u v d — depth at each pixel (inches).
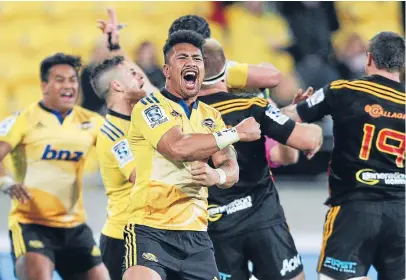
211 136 566.6
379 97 695.7
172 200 581.3
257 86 712.4
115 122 710.5
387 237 695.7
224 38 1624.0
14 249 726.5
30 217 729.0
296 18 1627.7
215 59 671.8
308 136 669.9
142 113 580.4
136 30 1630.2
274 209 689.0
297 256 693.3
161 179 580.4
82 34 1647.4
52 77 731.4
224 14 1633.9
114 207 727.1
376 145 693.3
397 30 1653.5
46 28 1657.2
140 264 570.3
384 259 704.4
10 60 1642.5
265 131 674.8
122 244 721.6
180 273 585.9
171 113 585.9
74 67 741.3
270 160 756.6
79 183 746.8
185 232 586.6
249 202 682.2
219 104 671.8
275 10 1633.9
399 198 696.4
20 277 714.2
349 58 1558.8
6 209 1386.6
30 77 1635.1
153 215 582.2
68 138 733.3
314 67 1542.8
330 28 1636.3
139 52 1389.0
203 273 589.6
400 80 724.7
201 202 594.9
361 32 1638.8
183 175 581.3
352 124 697.0
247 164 678.5
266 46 1619.1
